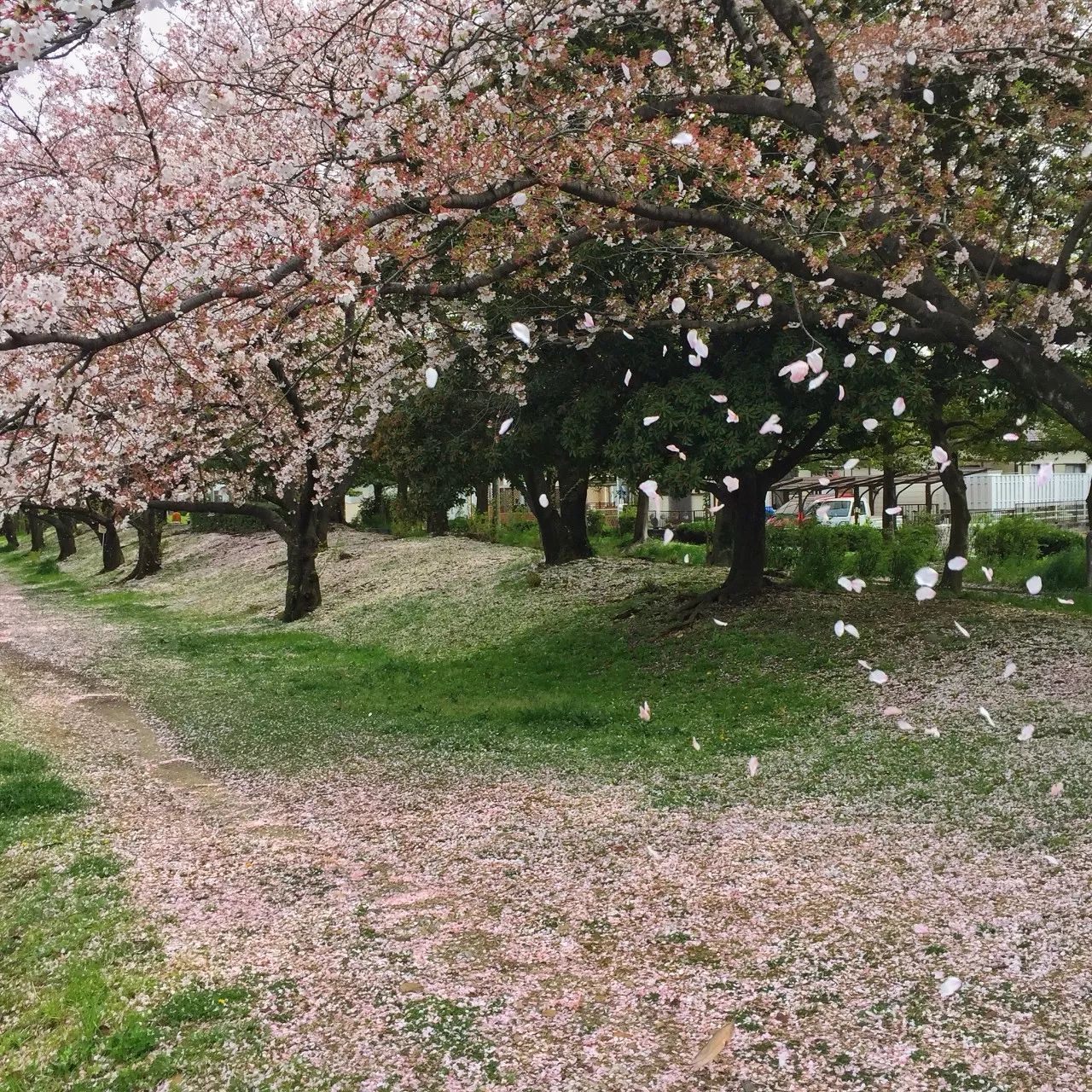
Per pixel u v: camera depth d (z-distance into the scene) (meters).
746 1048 3.67
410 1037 3.94
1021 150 9.38
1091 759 6.46
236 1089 3.67
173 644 17.16
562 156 6.91
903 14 9.25
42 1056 4.06
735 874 5.38
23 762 9.21
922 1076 3.40
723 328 9.80
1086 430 7.10
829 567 14.78
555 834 6.35
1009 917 4.51
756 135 9.45
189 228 7.58
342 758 8.93
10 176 10.47
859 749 7.56
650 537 24.83
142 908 5.52
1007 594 13.92
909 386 9.28
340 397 15.20
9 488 10.49
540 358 12.04
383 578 21.33
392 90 6.60
